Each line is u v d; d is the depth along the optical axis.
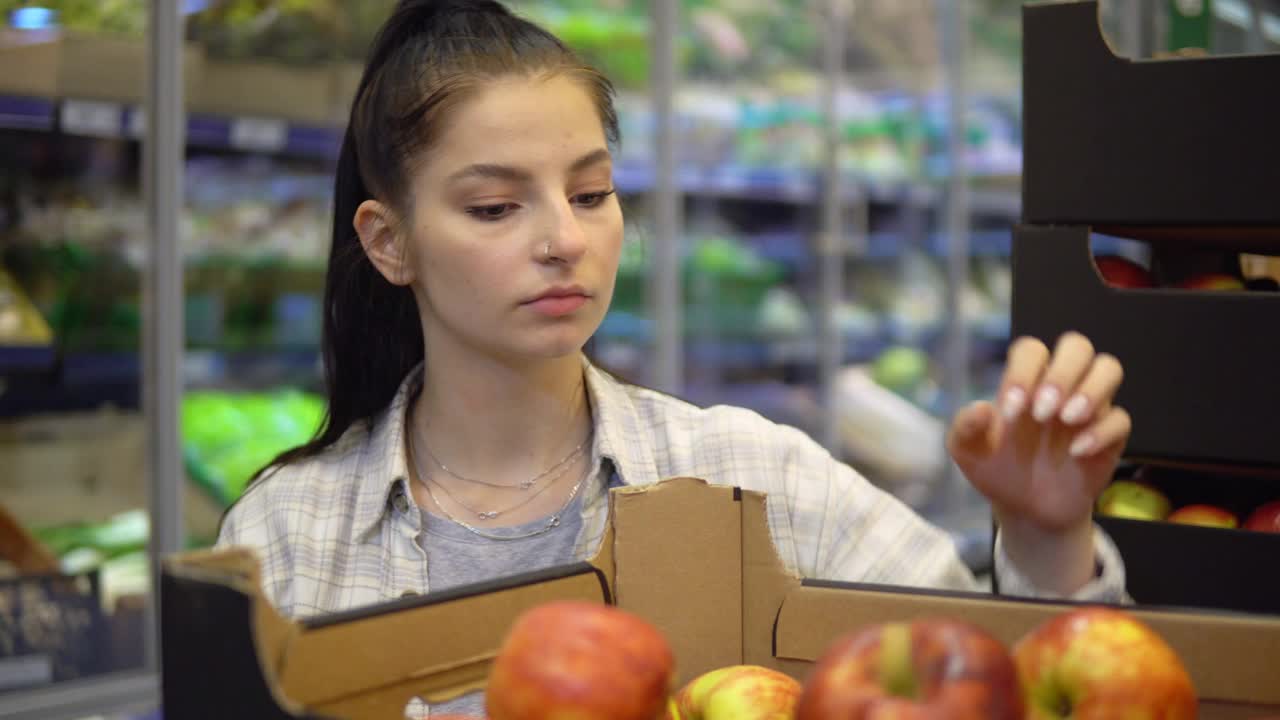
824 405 4.92
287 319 3.59
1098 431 0.83
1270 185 1.20
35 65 2.97
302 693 0.70
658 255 4.23
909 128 5.18
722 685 0.83
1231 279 1.57
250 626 0.64
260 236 3.52
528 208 1.08
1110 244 4.98
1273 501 1.37
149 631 3.10
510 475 1.22
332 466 1.27
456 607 0.79
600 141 1.10
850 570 1.22
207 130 3.30
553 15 4.04
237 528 1.25
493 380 1.18
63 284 3.09
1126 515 1.40
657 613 0.90
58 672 2.95
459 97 1.08
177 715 0.68
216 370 3.46
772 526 1.24
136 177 3.17
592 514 1.21
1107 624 0.69
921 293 5.25
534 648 0.67
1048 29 1.30
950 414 5.23
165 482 3.15
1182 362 1.24
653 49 4.22
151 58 3.09
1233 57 1.21
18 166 3.04
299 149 3.47
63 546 3.03
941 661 0.58
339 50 3.47
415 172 1.11
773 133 4.76
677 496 0.90
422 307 1.21
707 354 4.67
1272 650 0.74
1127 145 1.26
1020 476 0.88
